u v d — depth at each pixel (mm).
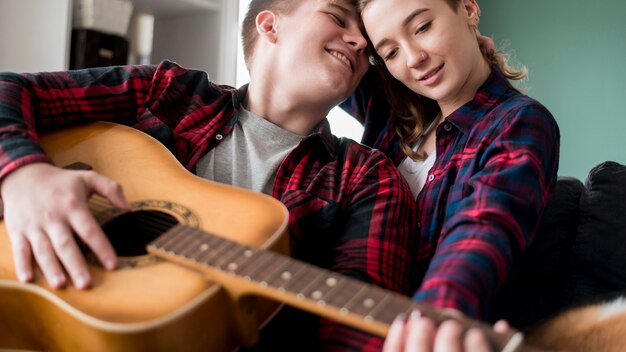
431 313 469
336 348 727
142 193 813
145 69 1119
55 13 1508
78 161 894
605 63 3227
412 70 1103
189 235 656
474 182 868
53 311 575
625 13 3162
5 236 708
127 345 526
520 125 960
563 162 3371
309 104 1097
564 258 1130
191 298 564
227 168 1049
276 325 756
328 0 1089
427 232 1005
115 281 603
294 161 1063
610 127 3229
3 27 1557
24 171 716
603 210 1106
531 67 3432
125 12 1651
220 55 1922
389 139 1304
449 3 1095
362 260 873
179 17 1990
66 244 628
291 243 938
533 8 3426
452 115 1099
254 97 1137
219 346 595
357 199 983
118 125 1007
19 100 894
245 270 566
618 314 680
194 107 1096
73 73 1047
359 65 1128
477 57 1139
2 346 633
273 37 1111
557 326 694
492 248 691
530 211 820
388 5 1076
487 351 411
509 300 1100
